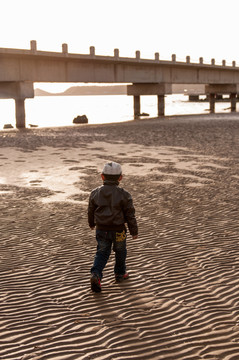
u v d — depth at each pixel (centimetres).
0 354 427
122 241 603
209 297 568
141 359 419
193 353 430
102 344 448
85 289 599
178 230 898
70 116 8094
